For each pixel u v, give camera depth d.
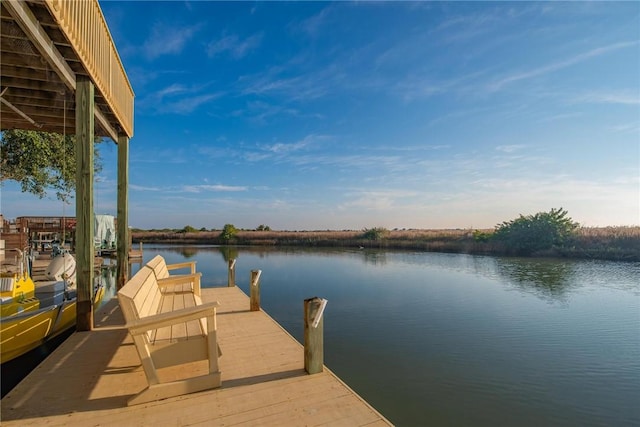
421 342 6.11
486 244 24.61
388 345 5.96
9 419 2.17
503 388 4.41
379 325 7.12
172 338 2.54
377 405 4.02
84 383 2.67
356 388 4.44
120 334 3.90
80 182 3.93
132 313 2.40
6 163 12.49
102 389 2.57
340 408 2.32
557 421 3.71
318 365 2.90
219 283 12.16
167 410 2.28
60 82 4.08
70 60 3.55
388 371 4.92
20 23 2.57
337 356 5.49
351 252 26.38
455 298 9.63
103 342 3.62
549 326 7.05
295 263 18.69
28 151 12.66
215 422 2.14
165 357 2.49
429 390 4.38
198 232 51.00
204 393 2.51
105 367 2.98
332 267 16.80
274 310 8.32
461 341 6.16
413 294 10.22
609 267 16.41
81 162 3.94
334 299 9.52
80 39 3.36
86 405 2.34
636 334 6.48
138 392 2.49
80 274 4.00
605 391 4.37
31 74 3.99
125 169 6.17
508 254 23.34
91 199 3.98
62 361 3.11
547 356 5.46
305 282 12.30
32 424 2.11
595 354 5.56
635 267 16.34
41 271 9.73
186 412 2.26
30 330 3.85
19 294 5.31
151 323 2.41
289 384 2.67
